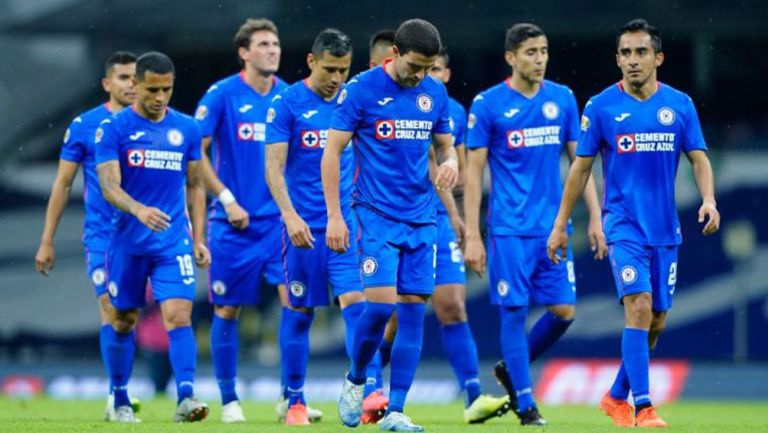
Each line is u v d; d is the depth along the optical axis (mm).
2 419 38531
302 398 36625
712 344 62594
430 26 30250
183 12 67875
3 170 67375
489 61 70812
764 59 69625
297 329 36469
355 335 30953
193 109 70125
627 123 33375
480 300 63812
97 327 65562
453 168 30547
